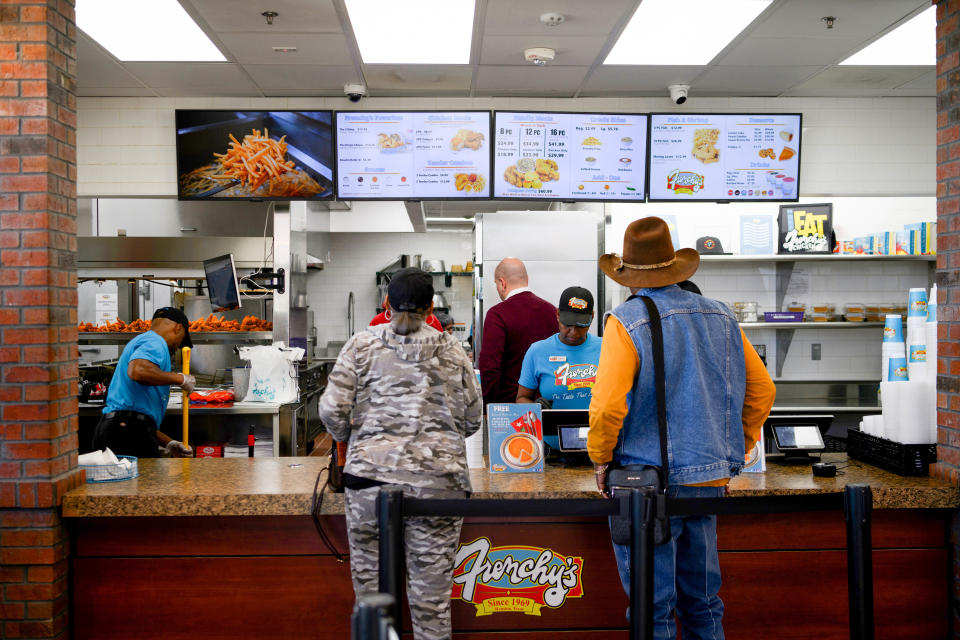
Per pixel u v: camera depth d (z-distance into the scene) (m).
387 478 2.27
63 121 2.83
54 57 2.77
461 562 2.73
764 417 2.36
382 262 10.56
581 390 3.32
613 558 2.76
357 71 4.91
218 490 2.70
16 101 2.71
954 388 2.79
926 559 2.83
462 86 5.27
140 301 8.25
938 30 2.95
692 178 5.23
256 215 7.98
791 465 3.04
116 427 3.86
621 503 1.97
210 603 2.74
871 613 2.02
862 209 6.21
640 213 6.10
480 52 4.58
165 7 3.89
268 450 5.29
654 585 2.12
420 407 2.32
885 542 2.83
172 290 8.13
